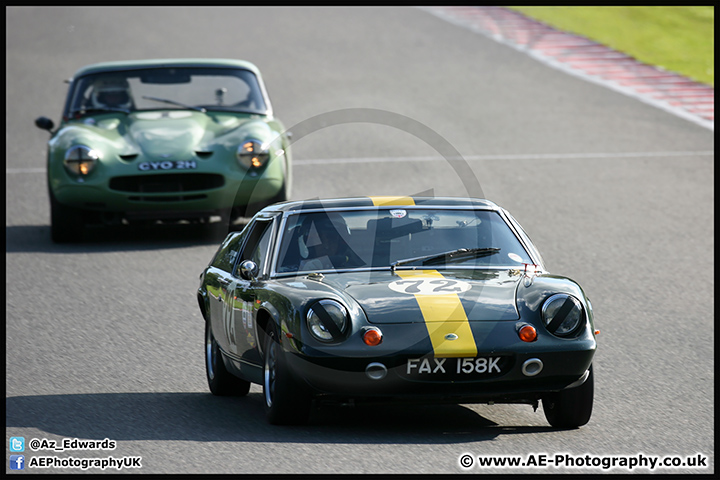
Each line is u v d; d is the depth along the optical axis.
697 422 22.00
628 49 102.62
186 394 24.94
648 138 71.12
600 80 91.19
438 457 18.95
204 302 26.30
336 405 20.30
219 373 24.69
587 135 72.38
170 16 125.25
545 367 19.97
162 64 48.66
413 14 125.50
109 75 48.03
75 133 44.34
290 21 121.81
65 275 39.44
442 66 98.50
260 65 98.19
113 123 45.81
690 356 28.25
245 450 19.44
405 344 19.66
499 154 66.69
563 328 20.28
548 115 79.12
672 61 96.75
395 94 86.69
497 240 23.44
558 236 46.28
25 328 31.80
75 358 28.33
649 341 29.98
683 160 64.56
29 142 73.62
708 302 35.09
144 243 45.47
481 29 115.56
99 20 123.12
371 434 20.75
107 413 22.77
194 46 106.56
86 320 32.75
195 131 44.62
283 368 20.36
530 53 103.25
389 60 101.50
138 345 29.77
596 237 46.09
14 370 27.02
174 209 43.50
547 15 121.00
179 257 42.41
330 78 92.94
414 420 22.27
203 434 20.80
